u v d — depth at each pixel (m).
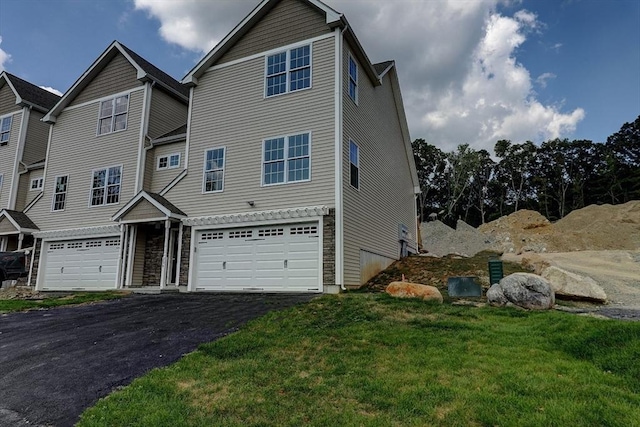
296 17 14.10
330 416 3.78
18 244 18.89
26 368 5.57
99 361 5.75
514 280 9.10
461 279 10.78
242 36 15.02
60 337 7.25
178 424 3.69
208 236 14.02
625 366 4.73
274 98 13.89
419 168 56.94
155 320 8.40
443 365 4.99
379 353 5.57
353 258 12.73
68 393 4.62
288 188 12.94
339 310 8.16
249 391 4.41
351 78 14.24
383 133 17.67
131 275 15.53
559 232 32.72
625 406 3.75
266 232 13.04
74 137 18.81
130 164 16.97
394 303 8.69
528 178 61.75
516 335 6.25
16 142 21.48
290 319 7.62
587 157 59.56
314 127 12.97
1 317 9.52
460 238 31.95
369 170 15.27
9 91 22.59
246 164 13.88
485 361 5.08
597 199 57.00
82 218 17.52
